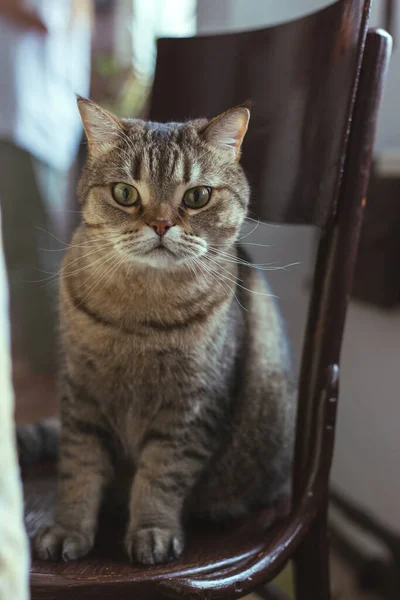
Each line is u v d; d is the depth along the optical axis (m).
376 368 0.99
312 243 1.10
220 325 0.67
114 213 0.66
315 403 0.64
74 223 1.02
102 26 1.58
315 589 0.65
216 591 0.56
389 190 0.93
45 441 0.78
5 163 1.37
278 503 0.74
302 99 0.66
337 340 0.63
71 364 0.67
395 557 0.96
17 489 0.32
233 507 0.72
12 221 1.42
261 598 0.90
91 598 0.55
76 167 1.38
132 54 1.55
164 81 0.80
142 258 0.65
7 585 0.30
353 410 1.04
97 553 0.61
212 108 0.76
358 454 1.03
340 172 0.62
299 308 1.12
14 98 1.30
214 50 0.76
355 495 1.04
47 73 1.42
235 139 0.69
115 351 0.66
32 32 1.33
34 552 0.60
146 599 0.56
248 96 0.72
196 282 0.66
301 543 0.64
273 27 0.71
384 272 0.94
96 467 0.67
